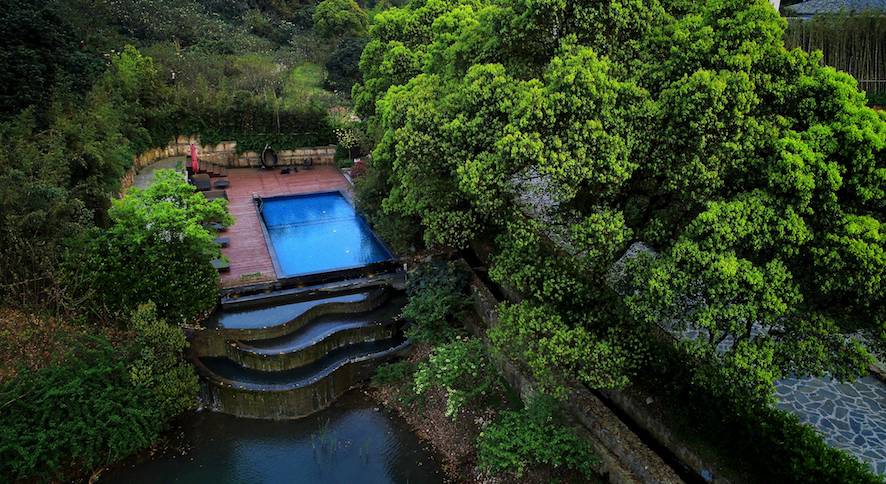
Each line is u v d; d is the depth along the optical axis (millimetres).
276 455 14828
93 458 13891
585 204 12820
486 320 17250
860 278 9125
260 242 23750
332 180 32250
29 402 13430
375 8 50031
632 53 12641
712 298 9773
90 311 16500
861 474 9773
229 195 29391
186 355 17141
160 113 31359
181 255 17719
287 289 20344
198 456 14805
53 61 24391
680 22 12320
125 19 36219
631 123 11297
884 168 9391
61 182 18344
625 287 11898
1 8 23297
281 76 37000
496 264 14680
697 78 10242
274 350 17562
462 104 13883
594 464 12438
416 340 17766
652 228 11695
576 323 12695
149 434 14797
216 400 16312
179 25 39375
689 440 11852
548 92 11445
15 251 15914
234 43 40406
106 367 14547
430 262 19656
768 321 9703
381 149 19688
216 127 33438
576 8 12414
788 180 9484
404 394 16484
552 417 13352
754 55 10484
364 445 15148
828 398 13016
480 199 12539
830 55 21875
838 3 25125
